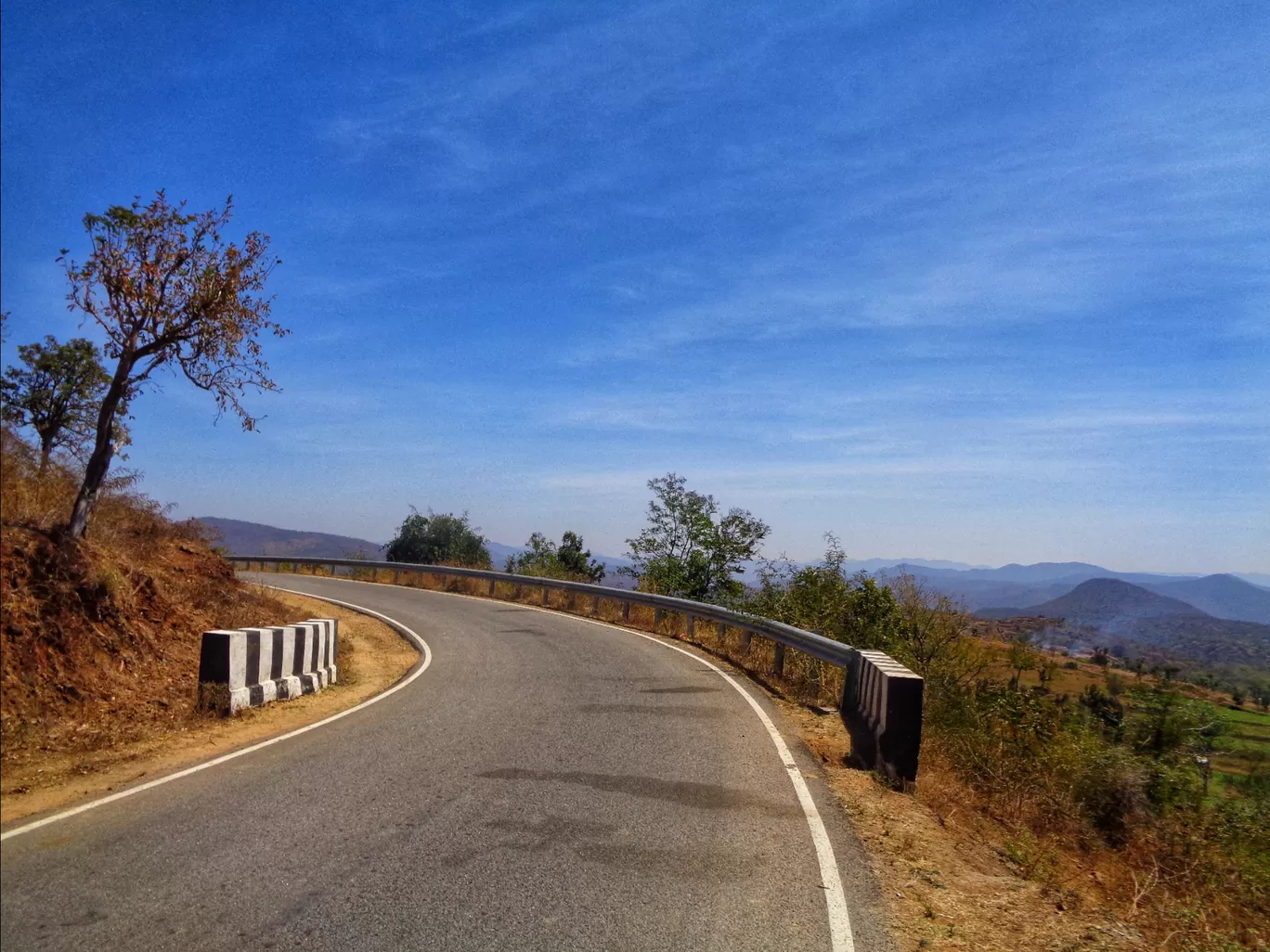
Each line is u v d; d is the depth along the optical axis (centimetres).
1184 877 815
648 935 441
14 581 923
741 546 2653
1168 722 1512
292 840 554
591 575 3272
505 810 634
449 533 4031
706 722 998
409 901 467
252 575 3225
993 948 477
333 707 1044
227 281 1093
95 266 1055
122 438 1282
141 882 477
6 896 454
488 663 1425
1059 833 909
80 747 777
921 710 813
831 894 515
